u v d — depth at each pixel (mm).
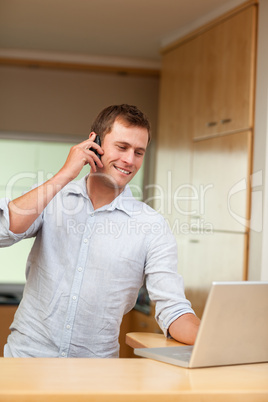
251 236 3426
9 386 1183
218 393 1238
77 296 1780
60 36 4859
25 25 4609
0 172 5324
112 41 4938
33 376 1275
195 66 4254
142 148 1828
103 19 4402
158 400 1205
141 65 5461
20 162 5352
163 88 4820
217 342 1447
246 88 3574
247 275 3439
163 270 1793
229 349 1479
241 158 3566
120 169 1809
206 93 4066
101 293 1794
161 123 4820
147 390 1215
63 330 1782
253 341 1520
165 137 4727
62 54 5359
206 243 3875
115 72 5453
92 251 1798
